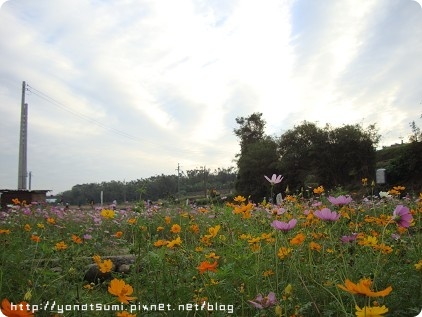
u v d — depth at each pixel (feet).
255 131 165.07
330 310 7.09
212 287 7.66
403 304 7.55
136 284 8.30
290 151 109.81
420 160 73.67
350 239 9.15
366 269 8.43
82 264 10.09
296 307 6.70
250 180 116.26
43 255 10.58
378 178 37.52
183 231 15.05
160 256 8.46
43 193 44.73
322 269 8.80
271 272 8.48
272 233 9.86
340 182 102.99
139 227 9.65
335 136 104.22
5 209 32.17
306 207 16.51
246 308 7.72
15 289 9.06
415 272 8.39
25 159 68.95
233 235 12.06
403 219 7.97
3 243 11.62
